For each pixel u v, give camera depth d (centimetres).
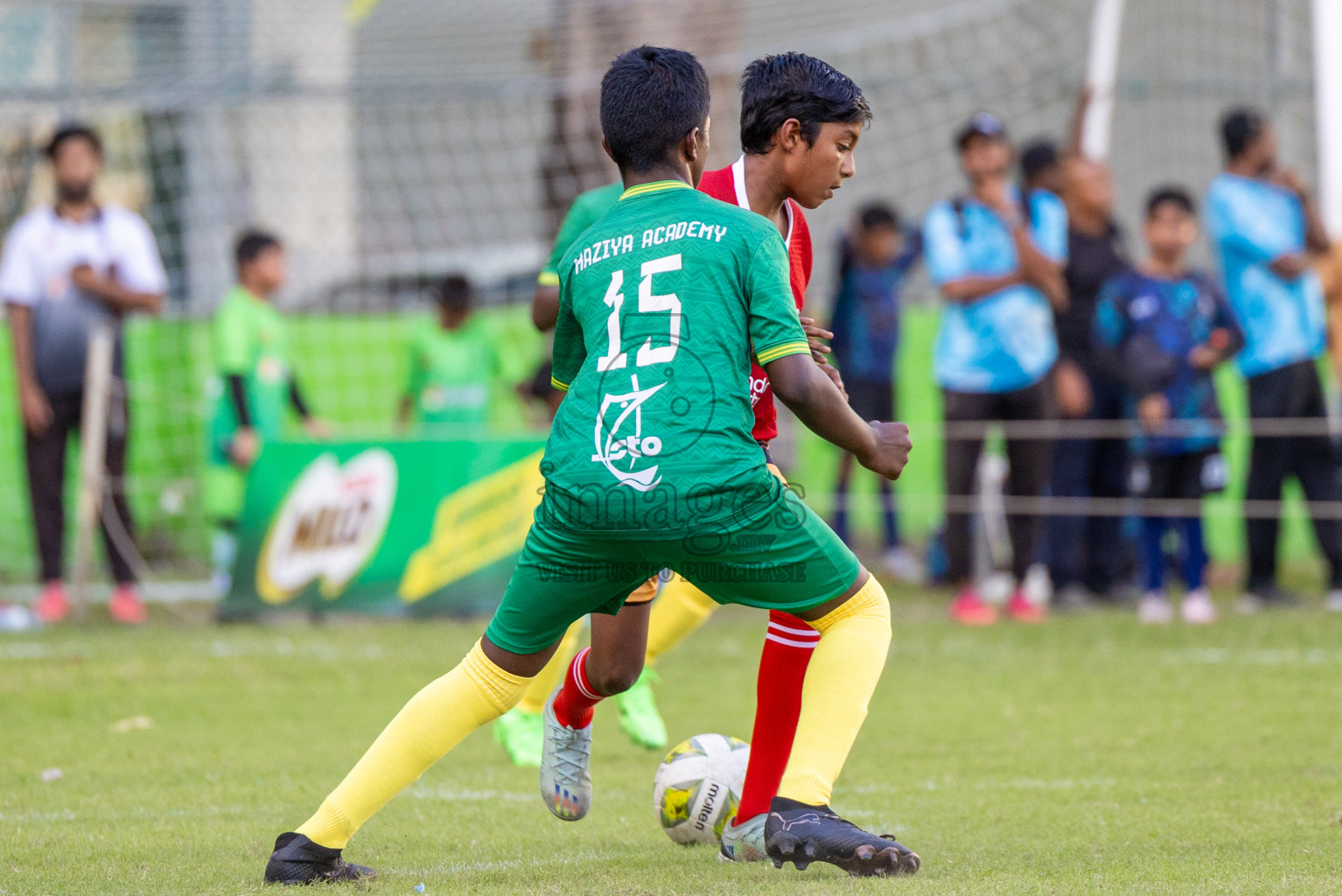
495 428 4022
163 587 3688
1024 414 2922
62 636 2858
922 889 1017
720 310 1037
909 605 3247
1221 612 3039
